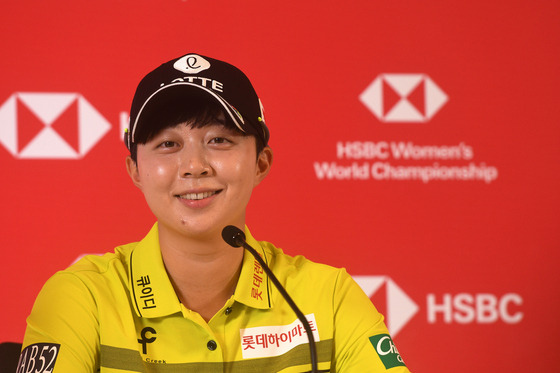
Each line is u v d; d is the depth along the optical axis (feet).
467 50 33.86
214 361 15.92
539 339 33.50
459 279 33.60
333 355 17.38
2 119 32.55
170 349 15.96
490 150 33.68
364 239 33.60
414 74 33.78
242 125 15.25
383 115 33.73
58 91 32.81
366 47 33.76
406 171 33.68
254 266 16.85
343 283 18.01
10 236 32.45
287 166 33.50
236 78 16.08
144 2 33.35
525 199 33.65
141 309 16.02
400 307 33.60
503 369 33.53
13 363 18.52
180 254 15.88
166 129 15.12
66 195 32.78
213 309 16.58
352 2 33.83
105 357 15.84
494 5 33.96
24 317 32.35
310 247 33.50
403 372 16.69
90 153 32.94
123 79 33.17
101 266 17.08
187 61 15.85
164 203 15.34
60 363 15.19
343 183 33.63
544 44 33.94
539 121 33.78
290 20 33.76
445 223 33.68
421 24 33.88
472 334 33.55
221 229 15.44
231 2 33.71
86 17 33.04
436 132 33.71
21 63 32.68
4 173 32.53
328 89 33.71
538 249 33.58
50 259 32.63
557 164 33.68
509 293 33.55
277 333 16.75
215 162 15.10
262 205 33.42
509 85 33.78
